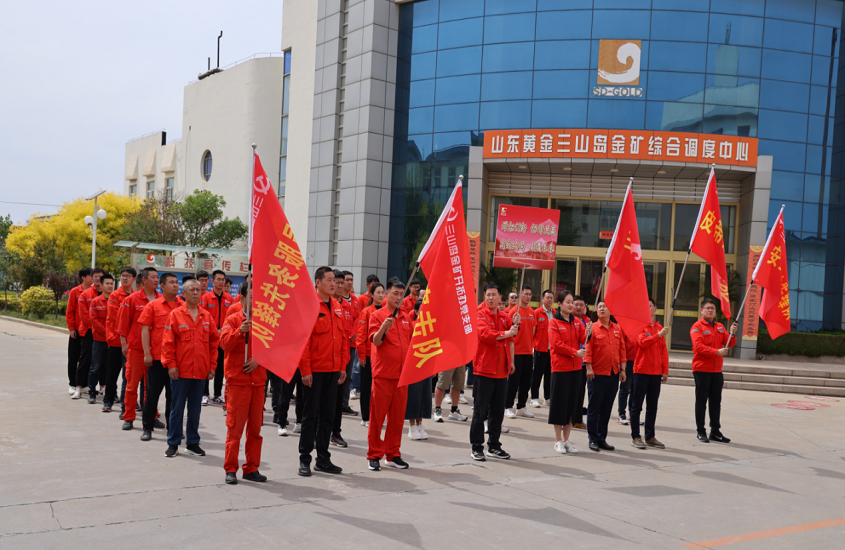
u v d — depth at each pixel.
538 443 8.16
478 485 6.01
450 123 19.69
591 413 7.90
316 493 5.52
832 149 18.77
